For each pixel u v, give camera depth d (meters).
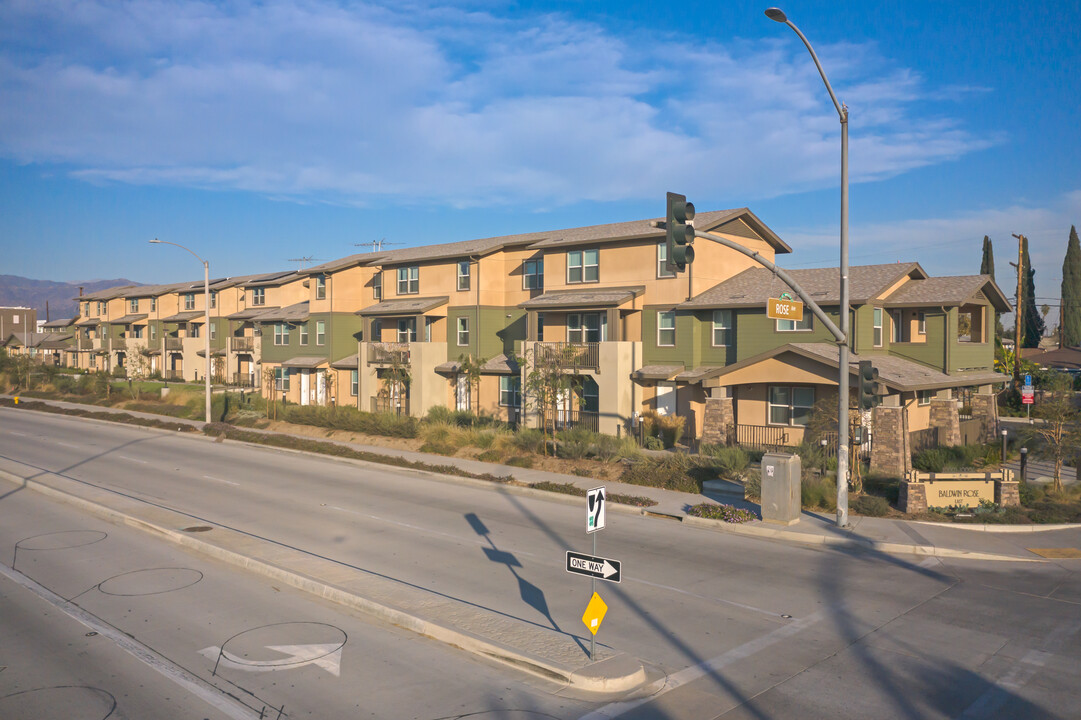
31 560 14.72
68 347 89.38
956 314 28.39
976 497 18.84
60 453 30.42
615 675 9.02
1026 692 8.95
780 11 14.47
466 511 19.78
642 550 15.80
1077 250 74.25
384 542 16.28
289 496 21.72
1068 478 23.88
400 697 8.66
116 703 8.44
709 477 23.03
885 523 17.77
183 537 16.09
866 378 17.09
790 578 13.79
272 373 48.03
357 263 46.56
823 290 28.66
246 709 8.32
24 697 8.59
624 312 33.56
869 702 8.65
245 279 64.88
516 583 13.27
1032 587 13.32
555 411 29.45
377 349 42.53
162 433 38.56
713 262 32.59
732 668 9.63
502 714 8.26
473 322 39.22
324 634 10.75
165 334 72.69
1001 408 43.47
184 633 10.73
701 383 30.77
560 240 35.97
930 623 11.38
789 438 28.66
